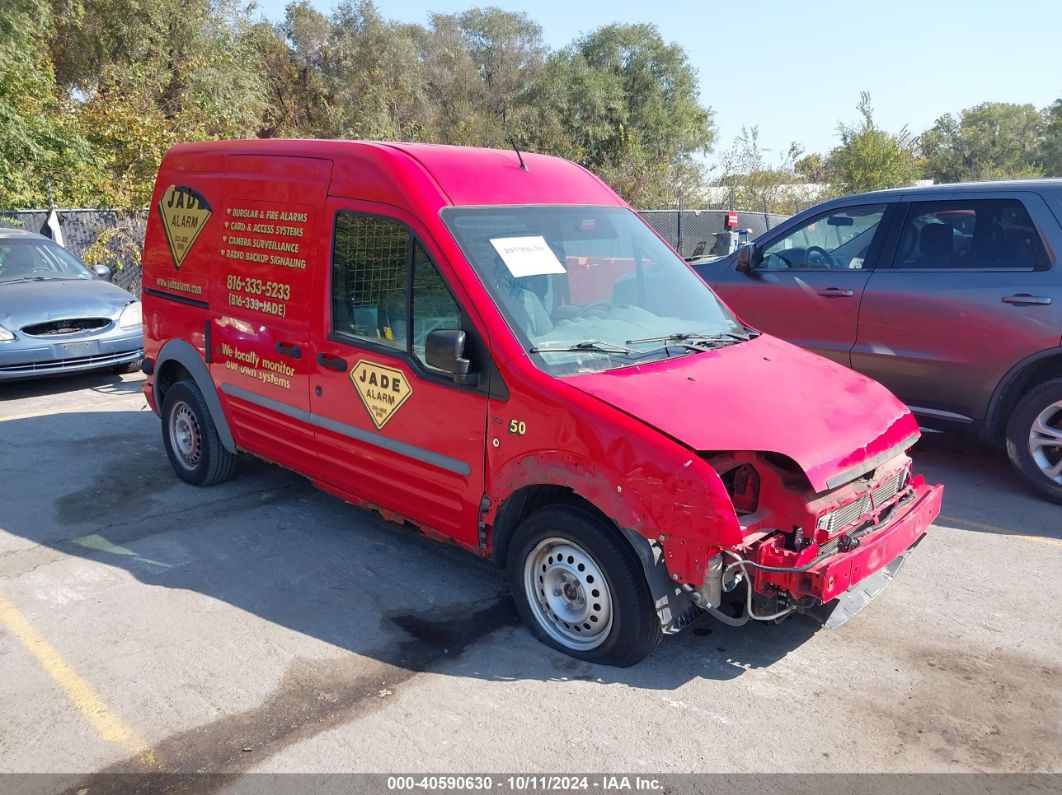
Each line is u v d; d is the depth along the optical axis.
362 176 4.54
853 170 24.50
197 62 27.38
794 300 6.95
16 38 18.06
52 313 9.10
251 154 5.32
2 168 15.17
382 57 43.28
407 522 4.66
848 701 3.66
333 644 4.13
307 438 5.05
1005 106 71.94
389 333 4.43
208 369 5.79
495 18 55.22
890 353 6.43
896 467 4.11
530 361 3.87
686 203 25.69
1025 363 5.78
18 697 3.70
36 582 4.79
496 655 4.02
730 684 3.79
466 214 4.29
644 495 3.47
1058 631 4.24
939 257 6.26
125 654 4.04
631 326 4.40
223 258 5.52
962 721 3.52
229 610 4.47
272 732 3.45
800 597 3.47
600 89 44.47
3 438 7.54
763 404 3.83
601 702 3.65
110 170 16.84
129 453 7.12
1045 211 5.82
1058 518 5.66
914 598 4.59
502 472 3.95
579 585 3.88
